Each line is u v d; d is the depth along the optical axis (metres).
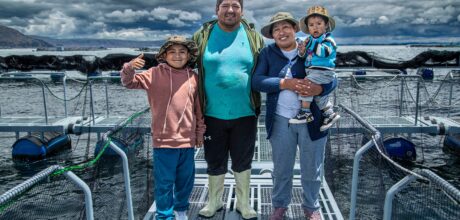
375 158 3.14
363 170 3.71
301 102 3.22
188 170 3.42
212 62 3.36
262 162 5.84
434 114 14.34
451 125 9.98
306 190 3.46
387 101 13.26
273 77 3.24
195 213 3.85
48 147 12.51
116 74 24.58
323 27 3.19
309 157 3.33
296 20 3.16
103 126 10.54
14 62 29.22
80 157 12.41
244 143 3.57
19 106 19.86
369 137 3.20
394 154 11.27
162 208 3.37
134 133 3.76
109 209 3.43
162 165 3.32
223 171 3.72
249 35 3.48
